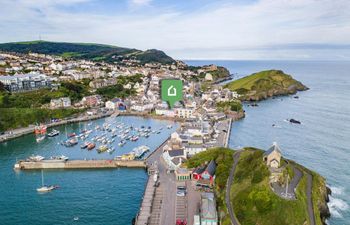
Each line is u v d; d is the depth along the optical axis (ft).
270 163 373.20
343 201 391.45
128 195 411.54
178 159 483.51
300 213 308.81
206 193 371.56
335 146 614.34
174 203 364.17
